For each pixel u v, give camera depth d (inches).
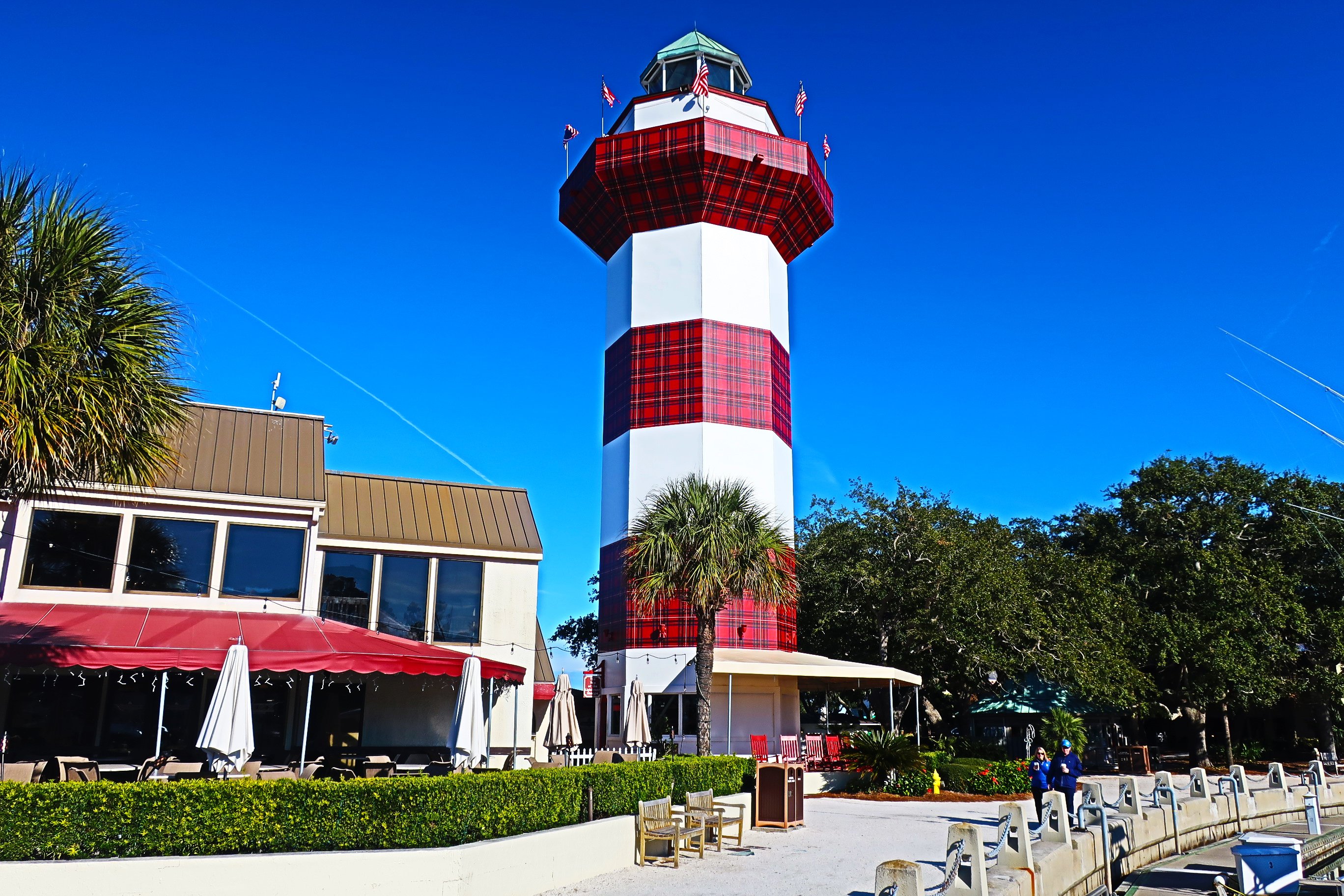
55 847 444.8
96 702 891.4
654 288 1628.9
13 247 500.4
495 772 586.9
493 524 1132.5
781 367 1680.6
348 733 973.2
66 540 922.1
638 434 1578.5
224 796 473.4
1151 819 713.0
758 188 1617.9
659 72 1852.9
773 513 1562.5
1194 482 2020.2
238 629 796.6
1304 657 1967.3
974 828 408.8
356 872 466.0
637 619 1486.2
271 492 991.0
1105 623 1711.4
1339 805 1073.5
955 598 1510.8
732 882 577.0
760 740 1238.9
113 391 513.0
